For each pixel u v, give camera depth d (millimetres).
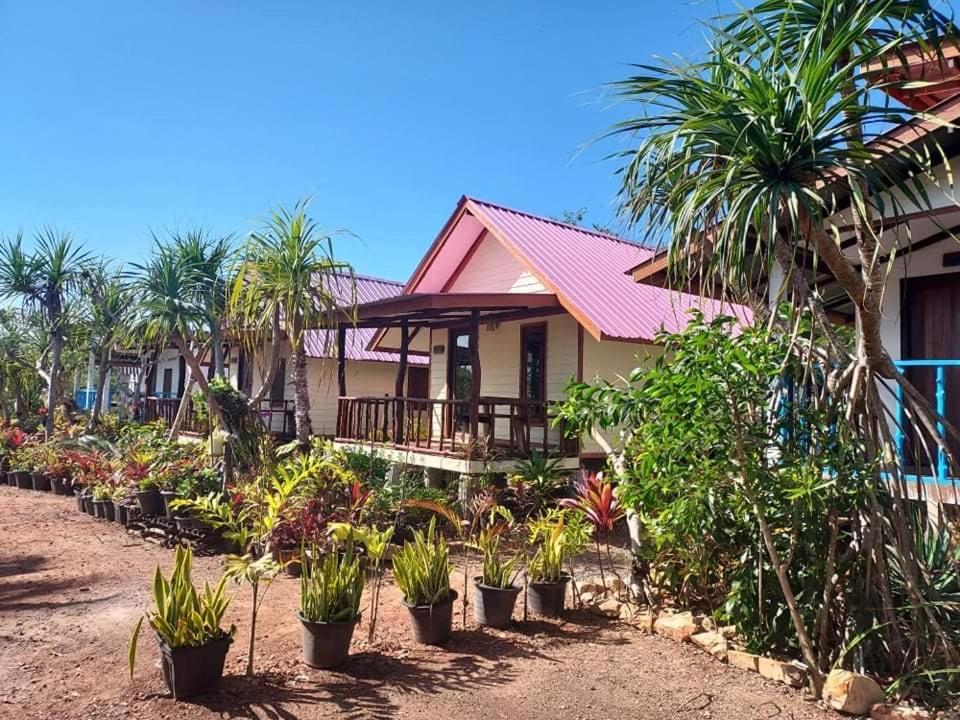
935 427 4723
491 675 4785
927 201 4070
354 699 4371
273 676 4719
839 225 5969
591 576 7812
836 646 4793
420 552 5664
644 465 4930
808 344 4953
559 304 11312
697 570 5488
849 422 4680
